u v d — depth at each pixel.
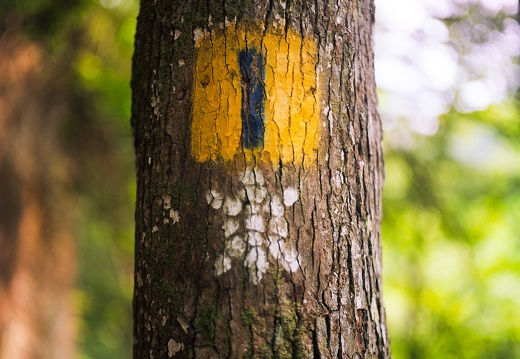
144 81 1.53
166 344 1.35
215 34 1.42
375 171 1.57
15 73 4.68
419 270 4.79
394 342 4.81
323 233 1.39
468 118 3.87
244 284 1.32
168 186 1.40
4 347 4.71
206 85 1.41
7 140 4.83
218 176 1.36
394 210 4.34
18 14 4.13
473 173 4.23
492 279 4.63
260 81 1.39
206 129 1.39
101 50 4.72
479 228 4.46
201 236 1.35
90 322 7.73
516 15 3.22
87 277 7.70
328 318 1.36
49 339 5.32
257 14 1.42
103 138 5.71
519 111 3.76
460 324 4.54
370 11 1.65
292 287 1.34
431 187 4.17
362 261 1.45
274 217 1.35
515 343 4.50
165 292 1.37
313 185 1.39
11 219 4.89
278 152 1.37
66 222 5.78
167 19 1.50
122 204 6.21
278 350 1.30
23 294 4.97
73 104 5.41
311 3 1.46
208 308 1.32
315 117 1.42
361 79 1.53
